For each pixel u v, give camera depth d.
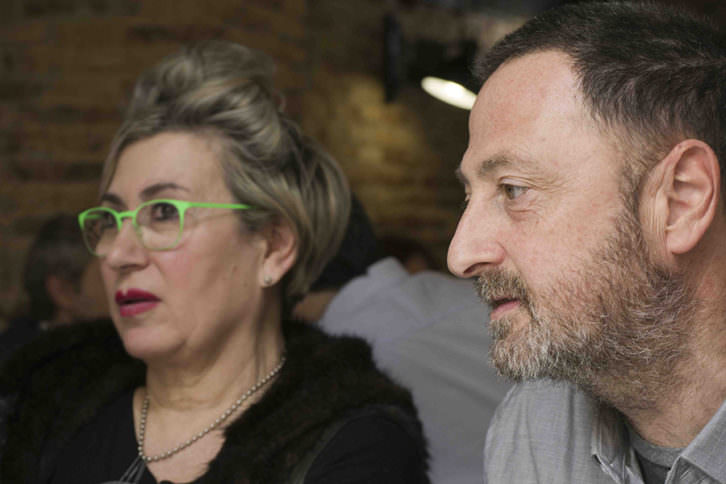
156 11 2.96
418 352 1.74
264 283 1.36
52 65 3.07
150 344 1.28
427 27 4.84
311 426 1.18
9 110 3.11
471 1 5.03
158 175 1.29
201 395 1.32
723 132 0.78
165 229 1.29
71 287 2.62
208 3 2.95
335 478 1.15
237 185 1.32
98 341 1.47
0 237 3.11
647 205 0.77
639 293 0.78
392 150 4.61
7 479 1.32
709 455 0.79
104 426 1.35
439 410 1.72
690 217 0.77
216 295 1.30
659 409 0.83
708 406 0.81
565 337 0.79
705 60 0.80
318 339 1.36
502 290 0.83
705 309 0.79
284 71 3.30
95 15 3.03
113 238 1.34
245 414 1.24
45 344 1.43
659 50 0.79
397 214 4.64
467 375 1.74
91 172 3.03
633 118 0.77
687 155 0.77
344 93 4.22
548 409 1.01
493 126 0.82
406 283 1.86
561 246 0.78
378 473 1.17
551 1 4.80
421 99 4.80
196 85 1.37
